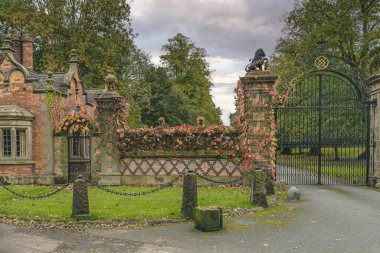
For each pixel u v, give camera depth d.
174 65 53.72
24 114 17.22
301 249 6.91
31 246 7.18
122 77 36.56
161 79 50.34
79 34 32.31
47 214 9.53
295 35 32.62
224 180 14.74
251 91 14.67
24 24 30.41
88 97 26.44
